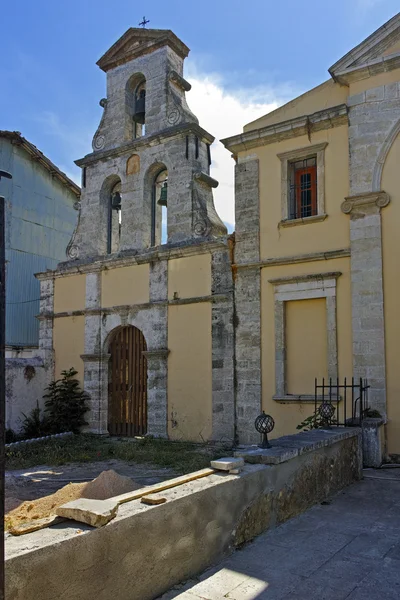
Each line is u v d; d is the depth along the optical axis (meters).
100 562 3.90
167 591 4.57
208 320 14.60
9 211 22.73
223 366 14.05
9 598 3.21
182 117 16.33
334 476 8.02
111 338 17.14
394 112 11.83
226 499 5.45
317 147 12.97
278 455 6.41
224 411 13.89
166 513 4.61
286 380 12.92
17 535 3.73
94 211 18.02
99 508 4.11
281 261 13.16
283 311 13.11
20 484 10.11
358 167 12.06
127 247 16.91
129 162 17.41
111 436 16.44
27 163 23.84
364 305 11.66
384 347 11.31
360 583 4.84
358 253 11.87
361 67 12.09
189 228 15.67
